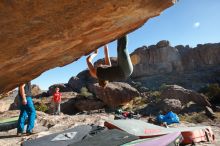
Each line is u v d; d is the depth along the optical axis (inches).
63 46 91.3
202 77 1555.1
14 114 594.6
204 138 280.4
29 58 92.1
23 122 328.2
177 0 82.3
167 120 485.7
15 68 99.3
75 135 192.1
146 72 1793.8
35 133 332.2
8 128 369.1
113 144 165.9
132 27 97.4
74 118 436.8
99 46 106.0
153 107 857.5
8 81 113.8
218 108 761.0
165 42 1866.4
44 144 178.7
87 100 1235.2
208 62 1754.4
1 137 315.9
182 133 260.4
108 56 134.0
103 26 84.4
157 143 171.3
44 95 1579.7
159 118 485.4
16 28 66.9
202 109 780.6
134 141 179.8
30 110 326.3
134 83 1630.2
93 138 180.7
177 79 1615.4
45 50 88.0
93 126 221.1
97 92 1255.5
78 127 211.6
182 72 1752.0
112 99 1213.1
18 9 59.3
